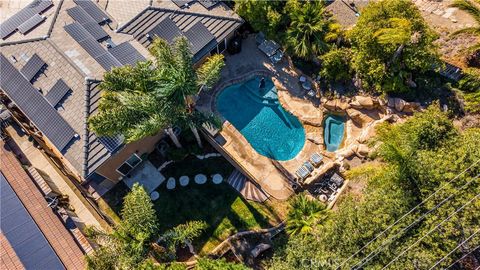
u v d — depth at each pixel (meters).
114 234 24.16
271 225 30.48
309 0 33.97
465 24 36.75
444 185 23.16
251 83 37.06
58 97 29.83
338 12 38.28
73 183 32.81
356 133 34.31
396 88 33.19
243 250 28.98
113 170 31.20
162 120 25.17
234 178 32.91
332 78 35.28
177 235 25.48
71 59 30.62
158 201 32.28
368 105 34.09
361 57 32.81
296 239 24.97
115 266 23.31
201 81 27.03
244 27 38.69
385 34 30.02
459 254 22.59
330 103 34.84
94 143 28.45
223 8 36.31
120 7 35.34
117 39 33.16
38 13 34.50
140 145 31.62
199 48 33.91
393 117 33.56
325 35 33.72
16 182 28.05
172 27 34.19
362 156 32.22
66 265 25.00
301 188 32.00
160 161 33.88
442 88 33.81
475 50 32.31
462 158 23.69
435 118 27.05
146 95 25.05
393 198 23.98
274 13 33.56
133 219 24.36
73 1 34.75
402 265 21.86
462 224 21.97
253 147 34.19
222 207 31.67
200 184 32.75
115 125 24.97
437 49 33.22
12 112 34.22
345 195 29.59
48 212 27.05
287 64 37.31
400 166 24.75
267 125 35.22
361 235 23.27
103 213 31.70
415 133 26.44
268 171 32.78
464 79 33.12
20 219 26.12
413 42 31.91
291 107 35.41
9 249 24.92
